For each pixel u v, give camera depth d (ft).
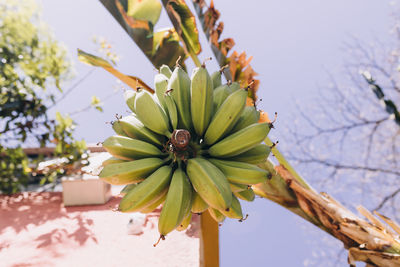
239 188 3.06
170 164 3.11
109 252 4.96
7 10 9.32
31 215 6.26
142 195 2.93
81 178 6.94
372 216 3.55
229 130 3.12
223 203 2.84
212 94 3.09
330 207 3.49
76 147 8.02
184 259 4.77
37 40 9.59
